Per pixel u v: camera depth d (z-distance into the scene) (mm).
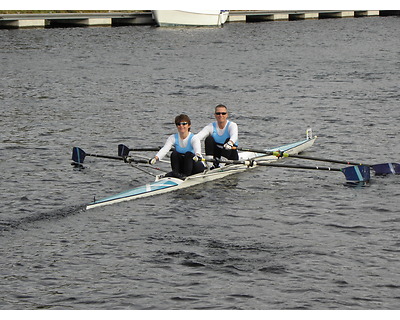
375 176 29391
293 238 22094
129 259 20438
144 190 26453
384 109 45875
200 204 25609
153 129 39938
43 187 27828
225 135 28656
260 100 50375
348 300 17844
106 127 40312
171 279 19109
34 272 19500
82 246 21391
